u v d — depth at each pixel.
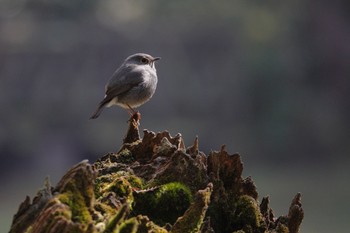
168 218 5.44
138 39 44.81
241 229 5.62
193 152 5.88
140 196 5.44
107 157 6.27
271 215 5.98
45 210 4.69
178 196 5.48
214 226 5.60
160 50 44.84
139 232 5.02
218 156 5.77
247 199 5.70
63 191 4.84
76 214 4.77
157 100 43.25
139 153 6.25
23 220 4.89
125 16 46.25
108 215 5.02
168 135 6.25
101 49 44.03
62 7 45.47
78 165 5.01
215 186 5.64
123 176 5.73
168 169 5.62
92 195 4.88
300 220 5.78
